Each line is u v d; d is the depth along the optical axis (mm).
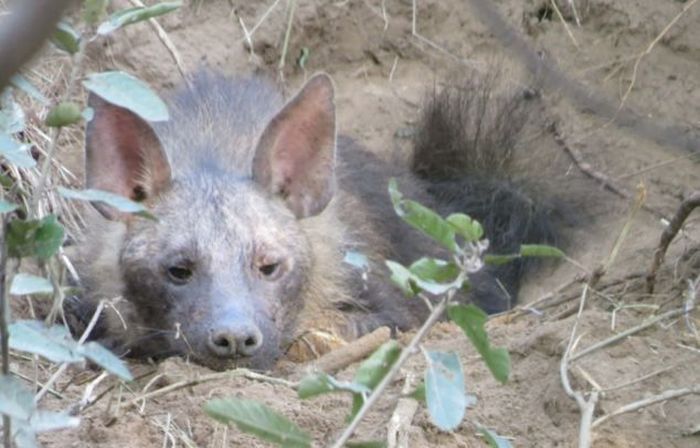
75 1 2312
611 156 14117
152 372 9016
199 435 7234
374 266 11273
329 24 15164
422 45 15477
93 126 10062
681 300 9492
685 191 13602
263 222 10133
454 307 5426
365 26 15375
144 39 14039
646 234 12852
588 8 15297
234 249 9828
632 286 10211
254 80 12492
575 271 12633
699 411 7574
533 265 12938
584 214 13406
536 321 9711
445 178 13773
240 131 11383
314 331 10531
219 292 9508
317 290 10773
